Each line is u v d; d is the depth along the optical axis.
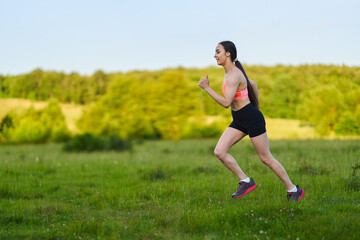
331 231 3.20
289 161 7.91
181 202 4.96
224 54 4.13
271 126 40.22
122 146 18.42
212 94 4.01
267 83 43.12
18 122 33.38
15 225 3.97
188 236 3.42
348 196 4.68
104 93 47.28
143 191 5.69
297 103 42.06
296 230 3.32
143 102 44.78
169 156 13.20
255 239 3.22
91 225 3.68
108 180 7.34
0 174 8.05
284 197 4.55
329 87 39.03
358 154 8.98
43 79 44.91
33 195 5.70
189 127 41.75
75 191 6.16
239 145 14.90
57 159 12.40
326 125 37.53
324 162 7.69
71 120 42.94
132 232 3.57
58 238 3.38
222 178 6.74
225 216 3.78
